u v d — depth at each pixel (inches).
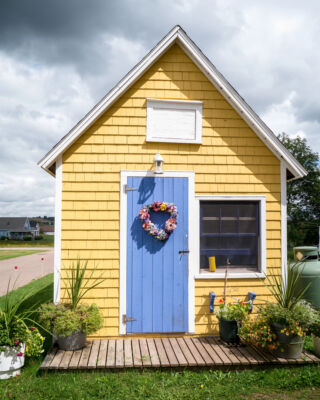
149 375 153.4
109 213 197.6
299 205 1025.5
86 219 196.2
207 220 206.5
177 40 203.3
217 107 207.5
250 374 157.1
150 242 198.1
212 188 204.4
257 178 207.6
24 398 135.4
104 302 194.2
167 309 197.2
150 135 201.3
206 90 207.3
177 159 203.6
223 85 202.4
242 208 209.2
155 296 196.9
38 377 152.2
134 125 201.8
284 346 165.2
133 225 197.8
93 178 198.1
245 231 208.5
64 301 192.2
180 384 147.9
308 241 984.3
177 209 200.5
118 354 168.4
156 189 200.7
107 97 194.5
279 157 209.0
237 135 207.8
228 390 143.9
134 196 199.0
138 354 168.6
